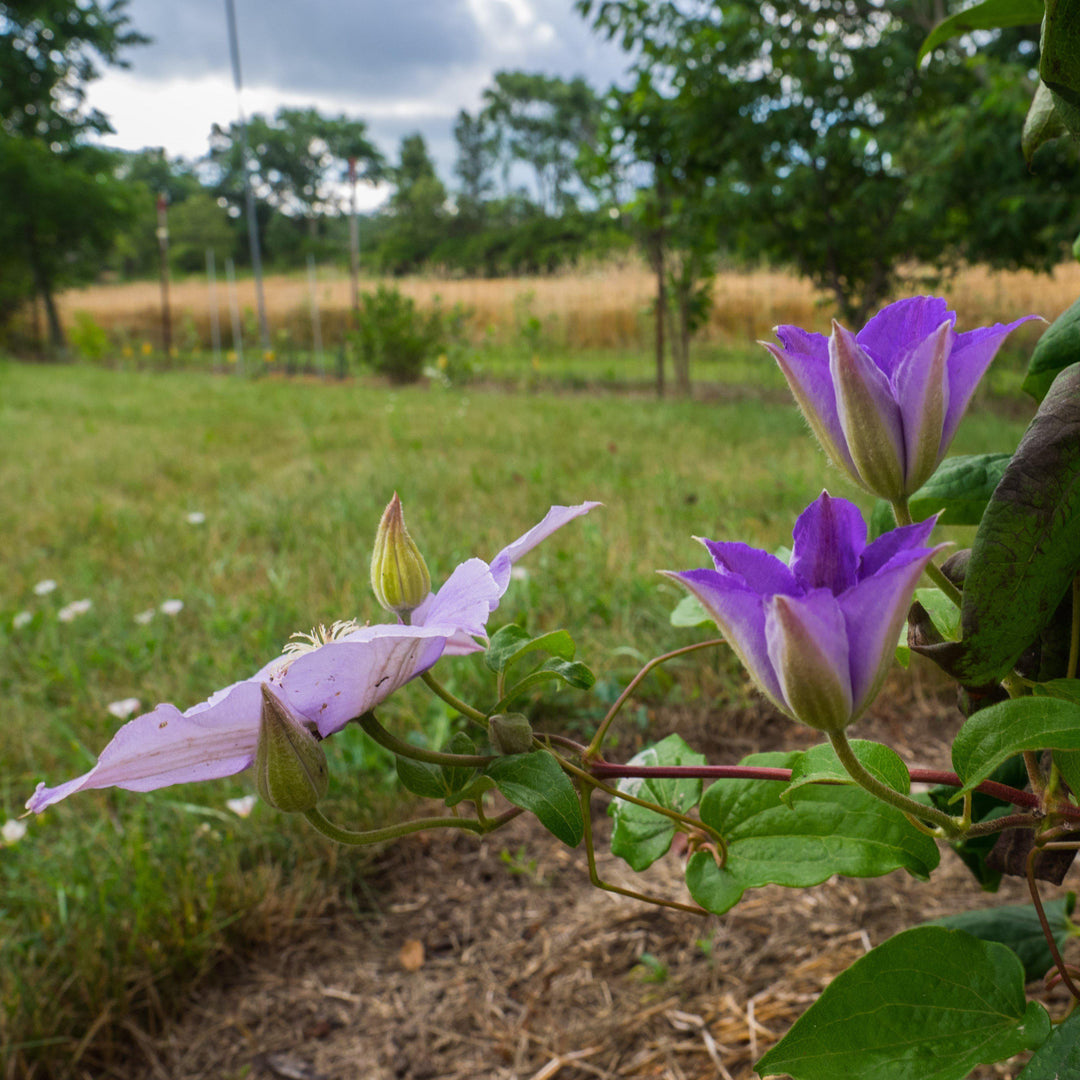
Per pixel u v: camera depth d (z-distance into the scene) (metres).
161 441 8.55
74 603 3.71
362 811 2.43
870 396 0.67
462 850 2.49
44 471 7.02
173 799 2.51
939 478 1.01
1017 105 7.77
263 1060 1.88
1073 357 0.85
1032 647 0.94
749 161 10.28
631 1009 1.96
